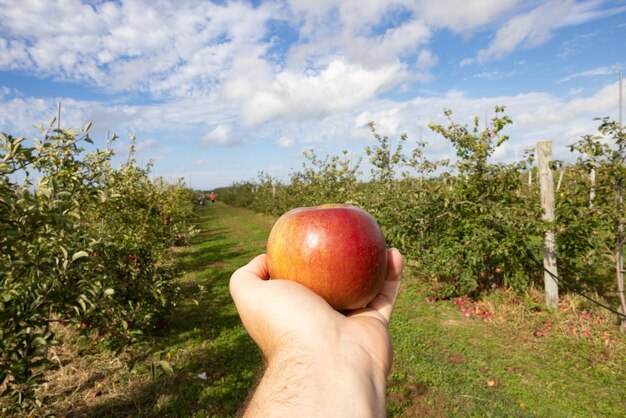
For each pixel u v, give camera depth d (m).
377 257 0.23
